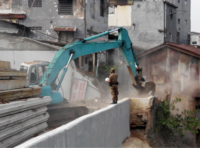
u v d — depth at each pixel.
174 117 14.18
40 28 27.64
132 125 11.23
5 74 6.11
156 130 12.13
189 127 13.26
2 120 5.14
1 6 27.45
